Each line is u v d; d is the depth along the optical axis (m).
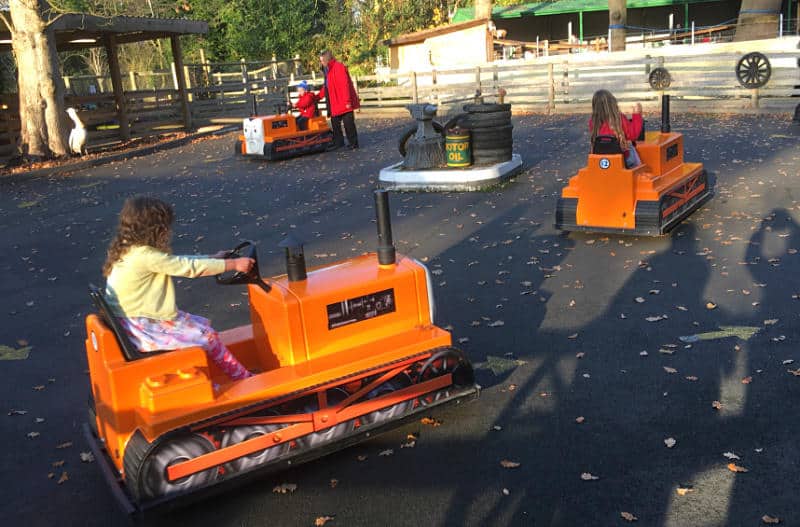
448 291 5.93
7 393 4.66
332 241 7.82
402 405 3.62
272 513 3.20
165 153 16.44
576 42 28.52
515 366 4.46
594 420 3.76
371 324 3.63
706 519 2.94
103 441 3.49
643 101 17.33
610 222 6.93
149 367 3.14
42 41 15.20
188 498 3.10
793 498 3.02
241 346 3.76
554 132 14.68
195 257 3.34
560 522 2.99
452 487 3.28
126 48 31.64
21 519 3.32
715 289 5.46
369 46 33.56
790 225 6.90
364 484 3.36
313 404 3.41
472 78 23.88
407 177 9.98
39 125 15.47
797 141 11.25
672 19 28.45
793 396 3.83
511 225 7.79
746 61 15.12
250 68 32.16
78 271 7.44
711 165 9.95
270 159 13.55
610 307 5.29
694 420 3.68
